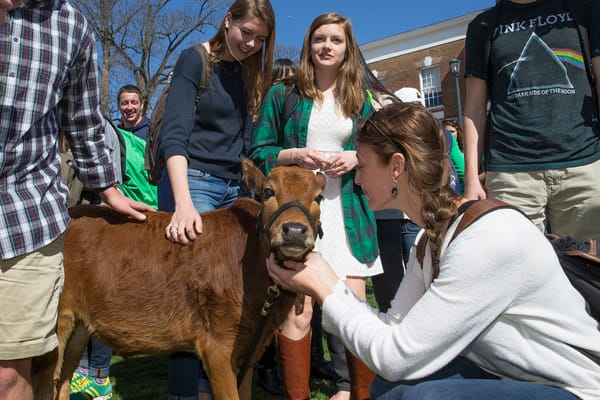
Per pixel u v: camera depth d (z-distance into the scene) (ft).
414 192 7.04
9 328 7.27
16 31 7.26
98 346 13.34
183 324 9.46
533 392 6.17
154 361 17.19
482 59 12.07
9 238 7.16
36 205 7.44
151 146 11.37
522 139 11.12
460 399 6.16
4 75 7.15
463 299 6.25
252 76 11.41
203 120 11.12
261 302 9.34
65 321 9.52
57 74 7.70
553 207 11.19
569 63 10.88
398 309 7.82
